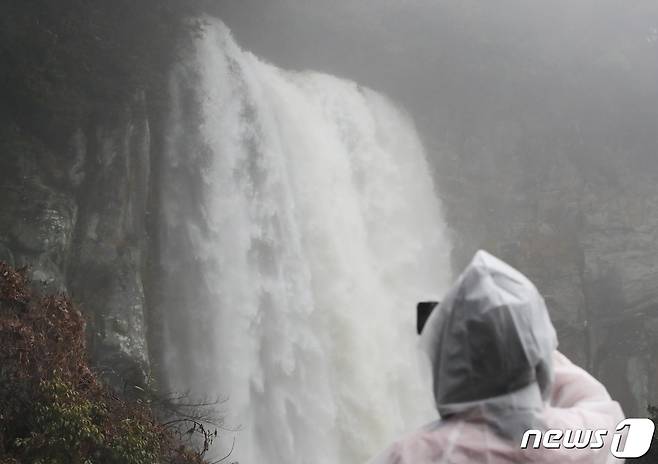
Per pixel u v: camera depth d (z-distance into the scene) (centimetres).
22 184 3130
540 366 250
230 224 3766
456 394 249
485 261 261
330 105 4641
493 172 5253
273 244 3884
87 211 3250
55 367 1688
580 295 5178
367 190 4631
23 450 1491
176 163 3716
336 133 4594
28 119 3334
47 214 3064
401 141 5069
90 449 1588
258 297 3697
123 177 3381
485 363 246
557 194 5300
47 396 1586
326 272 4106
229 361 3462
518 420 241
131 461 1653
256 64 4409
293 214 4038
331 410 3744
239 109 4056
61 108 3347
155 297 3431
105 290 3114
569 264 5206
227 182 3838
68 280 3077
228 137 3934
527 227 5212
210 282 3575
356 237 4359
